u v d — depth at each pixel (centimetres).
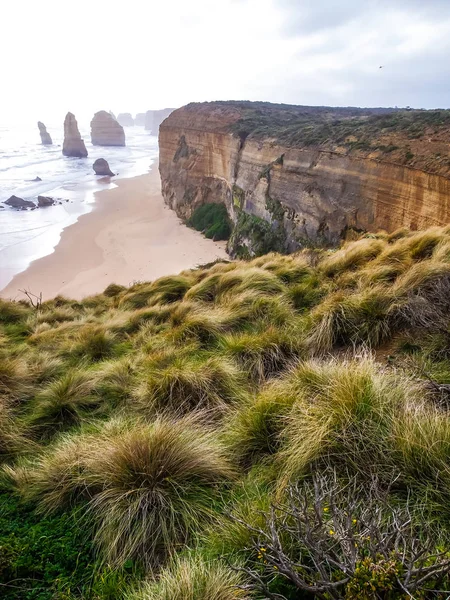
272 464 314
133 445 322
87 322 964
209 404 420
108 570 251
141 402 451
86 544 274
